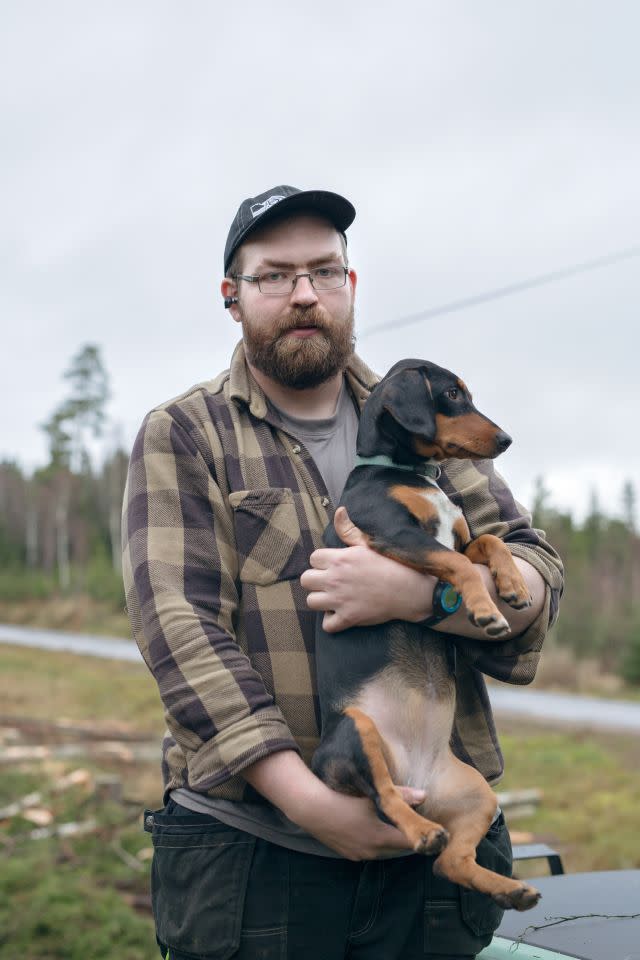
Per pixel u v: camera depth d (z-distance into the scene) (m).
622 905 2.69
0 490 65.81
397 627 2.68
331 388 2.95
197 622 2.45
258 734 2.33
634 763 12.23
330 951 2.42
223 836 2.44
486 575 2.64
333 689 2.61
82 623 42.09
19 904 6.75
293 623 2.62
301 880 2.42
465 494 2.95
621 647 28.92
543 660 25.81
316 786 2.31
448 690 2.71
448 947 2.47
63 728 13.60
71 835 8.33
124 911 6.67
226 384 2.88
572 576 40.53
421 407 2.85
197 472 2.64
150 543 2.56
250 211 2.79
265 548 2.63
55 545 60.88
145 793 9.47
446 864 2.43
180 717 2.39
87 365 70.75
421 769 2.63
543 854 3.28
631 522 59.03
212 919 2.40
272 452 2.74
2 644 31.06
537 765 11.98
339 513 2.70
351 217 2.81
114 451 66.62
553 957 2.46
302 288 2.71
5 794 9.50
